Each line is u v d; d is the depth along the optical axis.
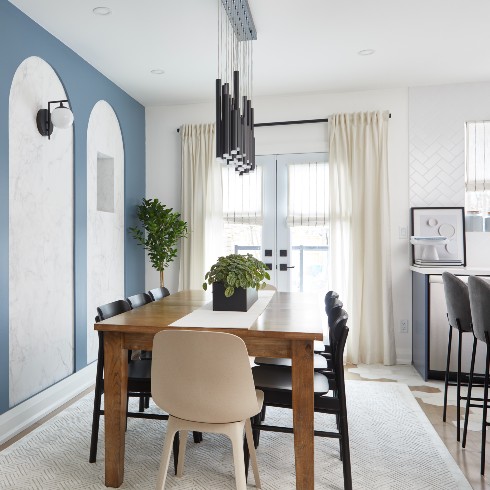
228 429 1.72
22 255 2.77
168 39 3.20
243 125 2.69
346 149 4.22
